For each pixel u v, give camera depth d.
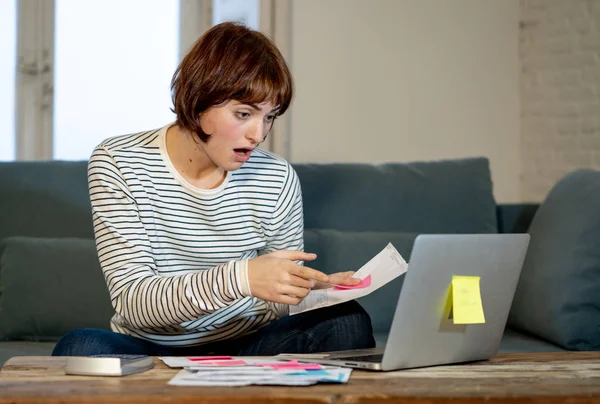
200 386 1.19
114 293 1.55
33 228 2.57
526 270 2.42
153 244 1.67
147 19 3.77
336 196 2.65
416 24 4.06
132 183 1.63
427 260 1.29
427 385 1.23
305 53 3.88
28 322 2.36
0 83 3.54
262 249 1.84
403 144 4.05
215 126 1.52
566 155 3.94
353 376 1.29
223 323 1.76
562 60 3.95
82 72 3.68
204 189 1.69
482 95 4.18
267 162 1.79
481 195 2.68
